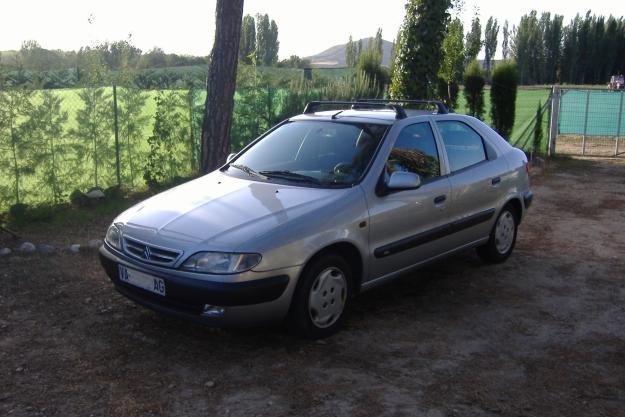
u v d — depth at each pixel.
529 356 4.38
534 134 15.40
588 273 6.34
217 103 8.86
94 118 9.63
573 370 4.17
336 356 4.30
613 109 19.03
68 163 9.34
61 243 7.11
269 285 4.06
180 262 4.09
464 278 6.13
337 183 4.82
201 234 4.18
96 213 8.62
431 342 4.58
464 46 15.84
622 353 4.46
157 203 4.84
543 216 9.07
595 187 11.51
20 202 8.57
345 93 13.58
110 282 5.79
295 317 4.34
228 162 5.72
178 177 10.36
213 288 3.96
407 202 5.05
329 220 4.42
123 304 5.23
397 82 12.81
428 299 5.52
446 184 5.49
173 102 10.57
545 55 64.19
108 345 4.45
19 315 4.98
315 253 4.31
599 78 62.50
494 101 15.11
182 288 4.05
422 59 12.45
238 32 8.79
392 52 16.80
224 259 4.00
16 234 7.32
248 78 12.24
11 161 8.53
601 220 8.80
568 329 4.89
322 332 4.53
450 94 15.58
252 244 4.04
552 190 11.22
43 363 4.16
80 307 5.16
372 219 4.73
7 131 8.47
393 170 5.04
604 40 61.56
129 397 3.72
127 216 4.75
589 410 3.65
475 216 5.89
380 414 3.56
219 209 4.49
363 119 5.47
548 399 3.77
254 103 11.81
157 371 4.06
